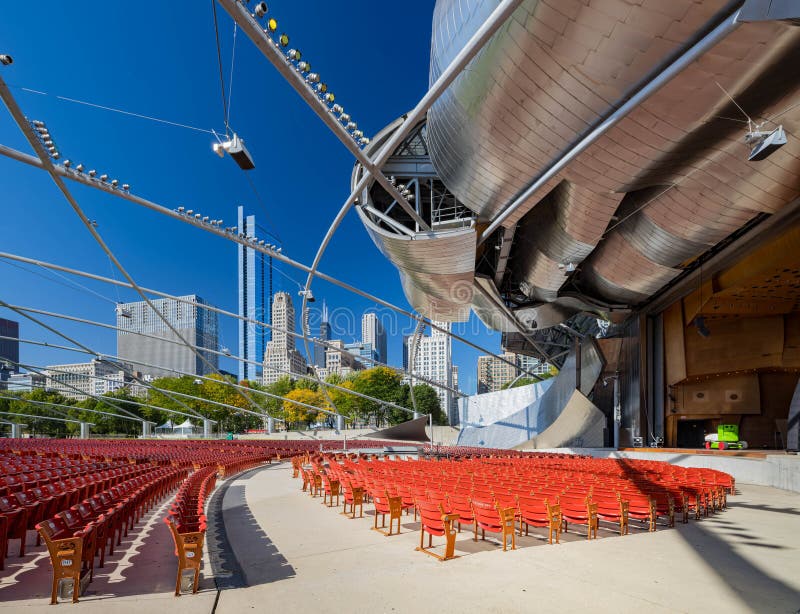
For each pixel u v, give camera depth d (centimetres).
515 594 557
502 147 2025
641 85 1512
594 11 1334
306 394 9719
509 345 5716
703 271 2803
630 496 978
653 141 1731
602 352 3959
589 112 1659
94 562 721
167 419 9675
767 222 2248
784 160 1714
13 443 4709
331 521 1085
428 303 3944
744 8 1103
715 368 3291
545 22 1431
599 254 2992
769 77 1400
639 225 2497
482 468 1733
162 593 567
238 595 560
